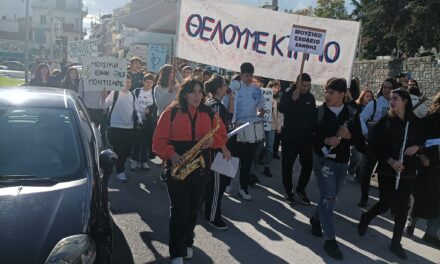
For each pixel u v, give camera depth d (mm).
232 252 4988
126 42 47875
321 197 5195
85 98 8891
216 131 4434
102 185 3822
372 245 5531
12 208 3164
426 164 5516
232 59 7738
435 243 5691
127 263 4543
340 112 5188
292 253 5086
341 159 5148
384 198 5461
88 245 3055
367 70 29078
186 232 4332
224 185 5590
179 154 4289
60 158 3795
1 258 2801
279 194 7469
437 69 22219
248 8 7629
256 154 7859
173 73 7500
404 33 29594
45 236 2982
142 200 6555
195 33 7562
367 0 30906
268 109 8422
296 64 7852
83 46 13469
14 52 82062
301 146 6770
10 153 3775
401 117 5215
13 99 4301
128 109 7277
